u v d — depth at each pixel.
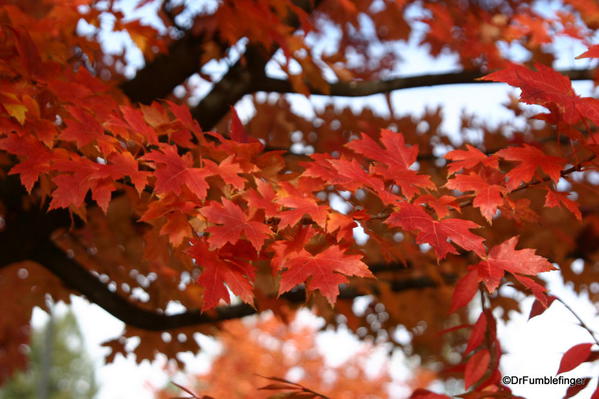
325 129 5.09
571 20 3.61
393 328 5.84
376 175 2.23
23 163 2.08
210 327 4.43
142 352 4.54
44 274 4.93
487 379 2.11
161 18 3.86
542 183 2.08
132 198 2.38
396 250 2.21
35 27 2.70
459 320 7.18
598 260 4.70
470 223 1.97
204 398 2.44
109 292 4.23
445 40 4.03
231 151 2.26
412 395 2.16
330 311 4.25
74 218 4.11
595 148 1.88
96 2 3.14
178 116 2.34
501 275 1.94
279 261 2.02
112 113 2.36
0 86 2.16
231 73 4.16
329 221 2.09
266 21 3.29
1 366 9.21
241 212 2.01
